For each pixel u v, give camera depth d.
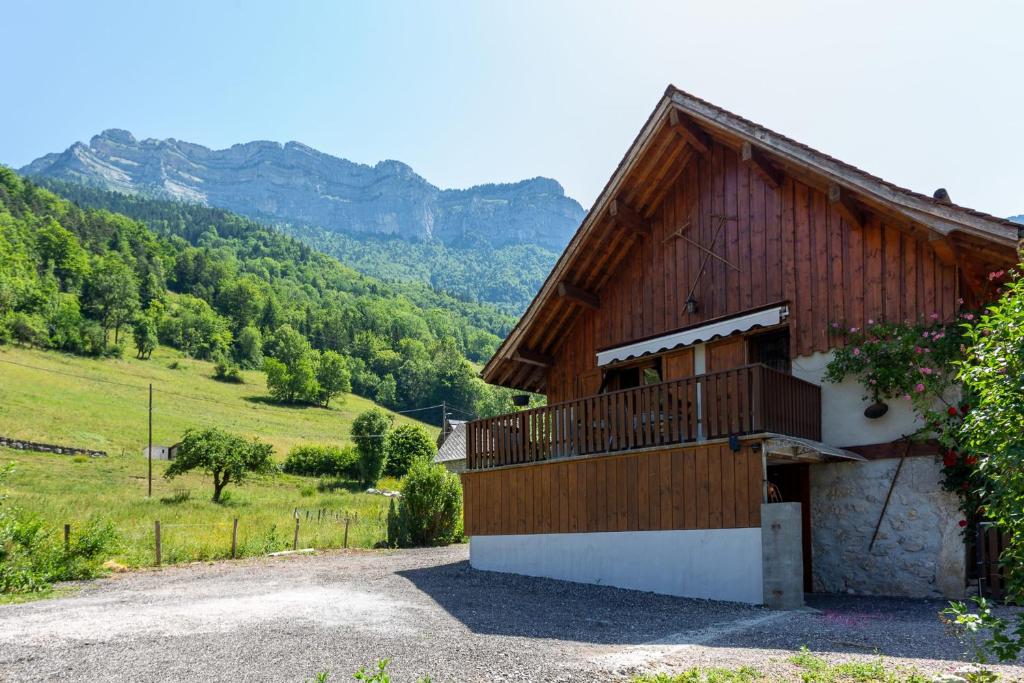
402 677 7.00
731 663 7.20
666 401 13.09
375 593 12.75
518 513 15.54
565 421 14.80
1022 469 5.11
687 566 12.45
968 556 11.29
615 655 7.65
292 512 38.19
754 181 14.41
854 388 12.75
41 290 123.75
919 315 12.02
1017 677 6.45
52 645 8.55
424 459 25.41
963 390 11.19
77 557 16.00
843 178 12.18
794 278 13.62
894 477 12.13
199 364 140.12
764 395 11.73
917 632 8.55
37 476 52.62
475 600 11.93
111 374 113.75
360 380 144.50
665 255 15.70
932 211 11.17
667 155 15.34
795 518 11.19
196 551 19.88
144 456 71.31
